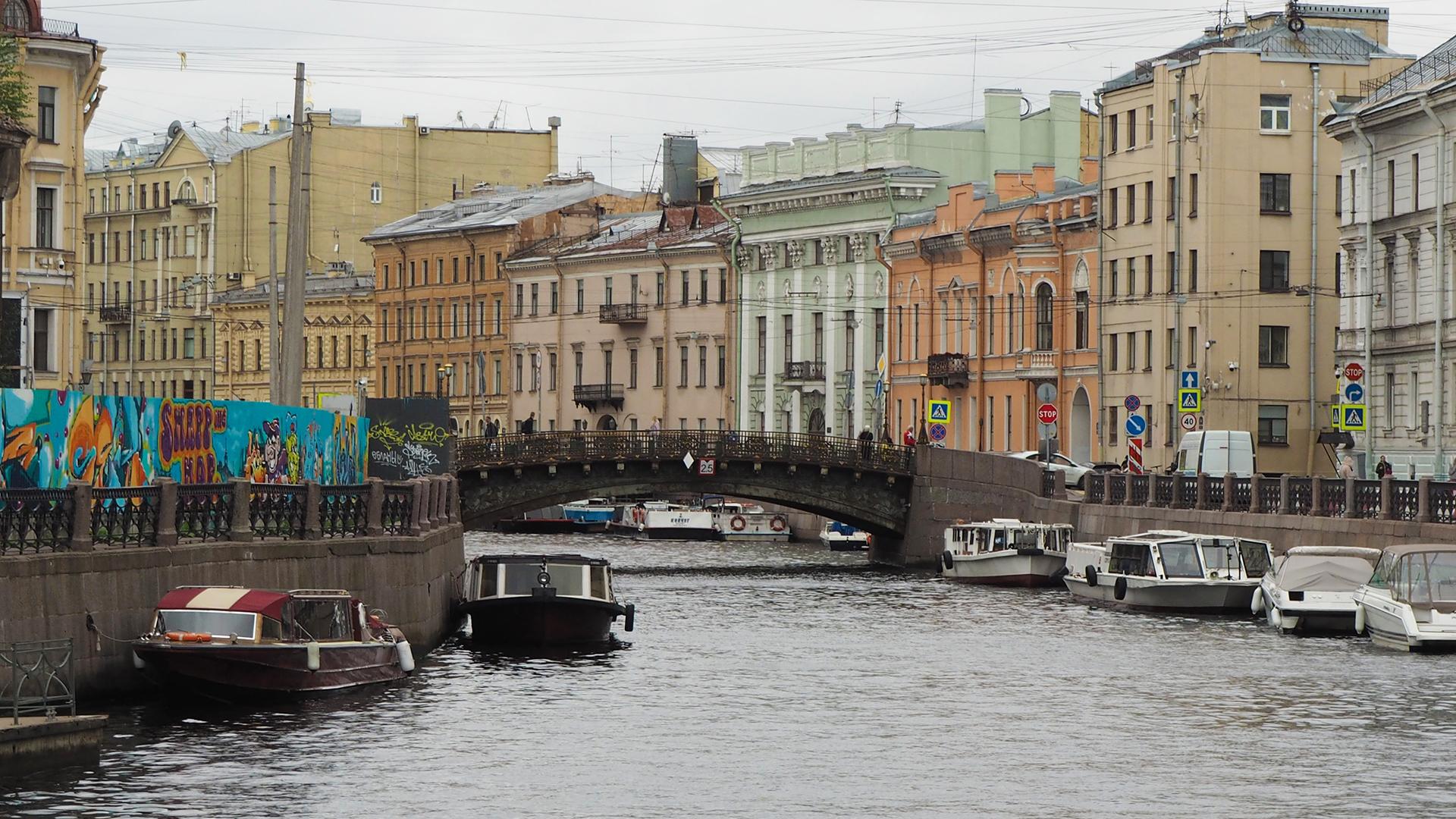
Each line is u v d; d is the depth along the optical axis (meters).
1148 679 53.59
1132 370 111.50
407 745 41.81
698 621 71.38
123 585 43.84
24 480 45.03
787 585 89.19
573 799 36.78
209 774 37.97
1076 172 135.38
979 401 123.94
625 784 38.22
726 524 132.75
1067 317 117.69
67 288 96.12
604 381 155.50
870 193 133.50
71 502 42.66
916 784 38.44
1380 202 93.62
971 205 124.62
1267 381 106.25
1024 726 45.69
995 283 122.56
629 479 101.88
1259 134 106.25
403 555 57.47
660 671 55.88
